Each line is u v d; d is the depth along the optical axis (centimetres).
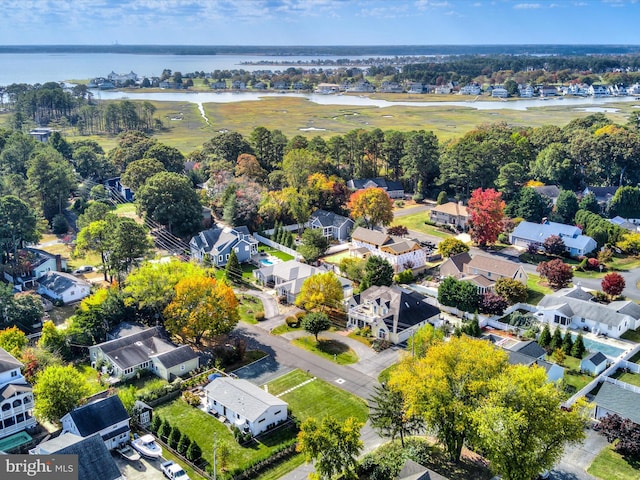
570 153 18325
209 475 6003
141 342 8438
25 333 9125
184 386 7725
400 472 5778
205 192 16038
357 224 14200
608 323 9450
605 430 6662
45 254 11850
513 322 9619
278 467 6259
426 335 7812
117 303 9175
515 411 5594
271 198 14888
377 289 9988
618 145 17862
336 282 9738
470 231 13812
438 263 12644
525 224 14038
